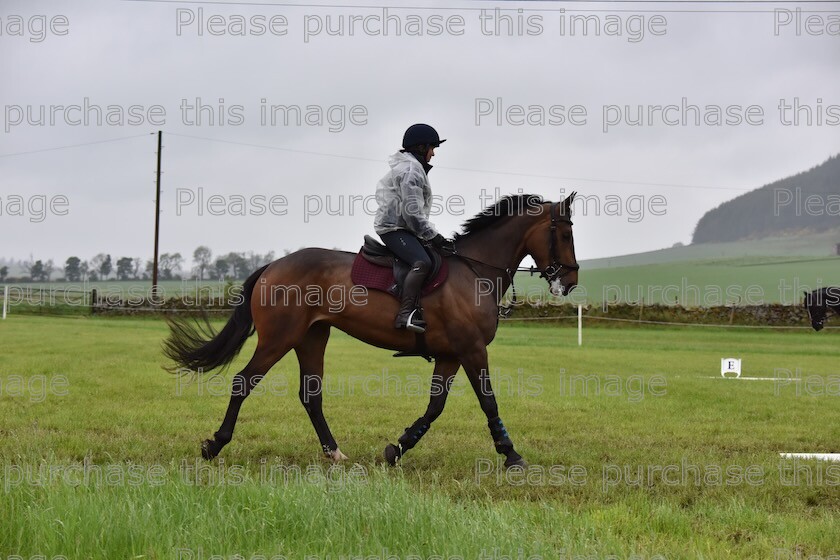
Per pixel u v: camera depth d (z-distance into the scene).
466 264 6.88
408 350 6.77
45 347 17.62
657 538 4.64
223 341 6.86
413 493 4.99
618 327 34.06
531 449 7.33
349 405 10.07
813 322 12.26
